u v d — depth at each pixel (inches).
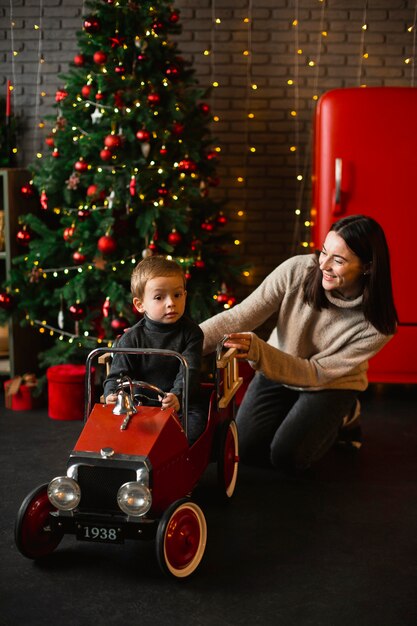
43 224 164.6
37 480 122.4
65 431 148.8
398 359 168.1
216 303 163.6
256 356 113.5
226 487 112.6
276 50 200.5
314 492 118.6
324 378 118.4
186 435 94.4
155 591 87.3
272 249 208.4
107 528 85.5
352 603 85.2
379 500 115.8
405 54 199.3
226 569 92.7
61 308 161.3
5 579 89.6
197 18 199.8
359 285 114.6
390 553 98.0
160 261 101.3
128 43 155.6
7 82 199.0
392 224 164.2
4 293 166.9
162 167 158.4
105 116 155.2
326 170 164.2
